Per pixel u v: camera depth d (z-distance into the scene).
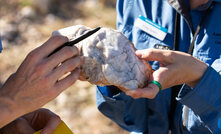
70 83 1.09
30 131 1.17
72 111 3.31
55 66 1.05
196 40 1.46
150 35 1.57
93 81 1.26
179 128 1.59
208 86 1.29
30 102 1.04
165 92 1.55
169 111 1.62
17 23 4.59
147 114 1.68
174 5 1.43
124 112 1.59
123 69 1.23
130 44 1.29
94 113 3.27
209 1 1.39
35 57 1.04
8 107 1.02
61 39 1.10
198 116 1.39
